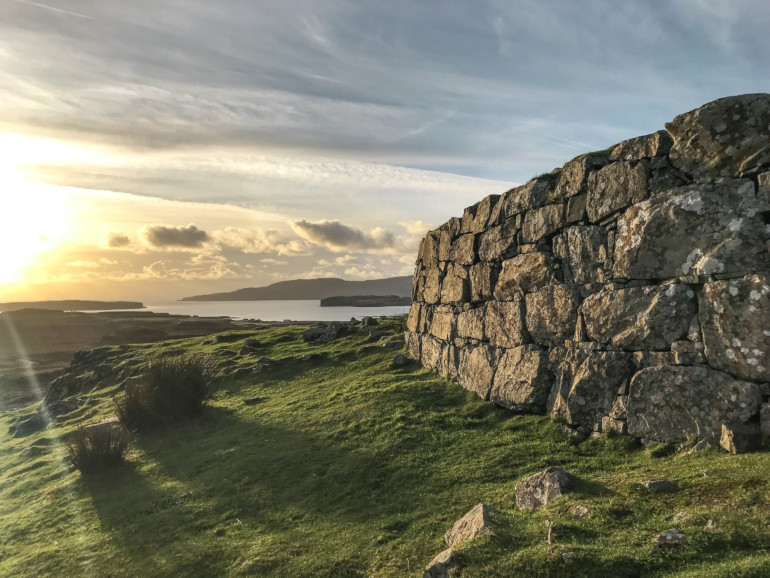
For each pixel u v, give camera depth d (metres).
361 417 17.78
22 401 52.59
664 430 10.84
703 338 10.51
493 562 7.02
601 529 7.40
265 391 25.98
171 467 17.66
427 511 10.78
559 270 14.93
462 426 15.56
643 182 12.01
